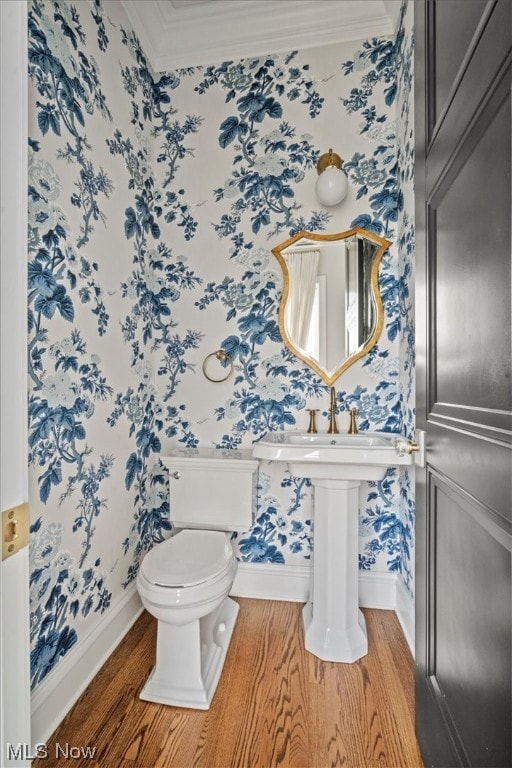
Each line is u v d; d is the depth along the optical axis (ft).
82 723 3.89
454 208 2.60
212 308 6.34
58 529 4.09
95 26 4.81
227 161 6.30
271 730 3.78
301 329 6.04
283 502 6.13
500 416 1.97
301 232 6.01
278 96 6.15
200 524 5.84
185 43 6.30
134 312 5.79
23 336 1.49
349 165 5.95
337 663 4.65
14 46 1.44
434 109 3.00
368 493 5.93
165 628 4.25
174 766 3.46
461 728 2.45
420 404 3.38
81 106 4.50
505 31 1.87
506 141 1.90
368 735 3.73
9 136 1.42
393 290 5.83
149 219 6.28
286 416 6.13
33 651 3.69
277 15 5.97
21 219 1.47
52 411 4.02
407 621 5.14
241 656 4.79
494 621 2.03
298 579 6.06
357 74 5.93
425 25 3.18
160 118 6.45
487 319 2.12
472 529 2.32
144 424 6.10
